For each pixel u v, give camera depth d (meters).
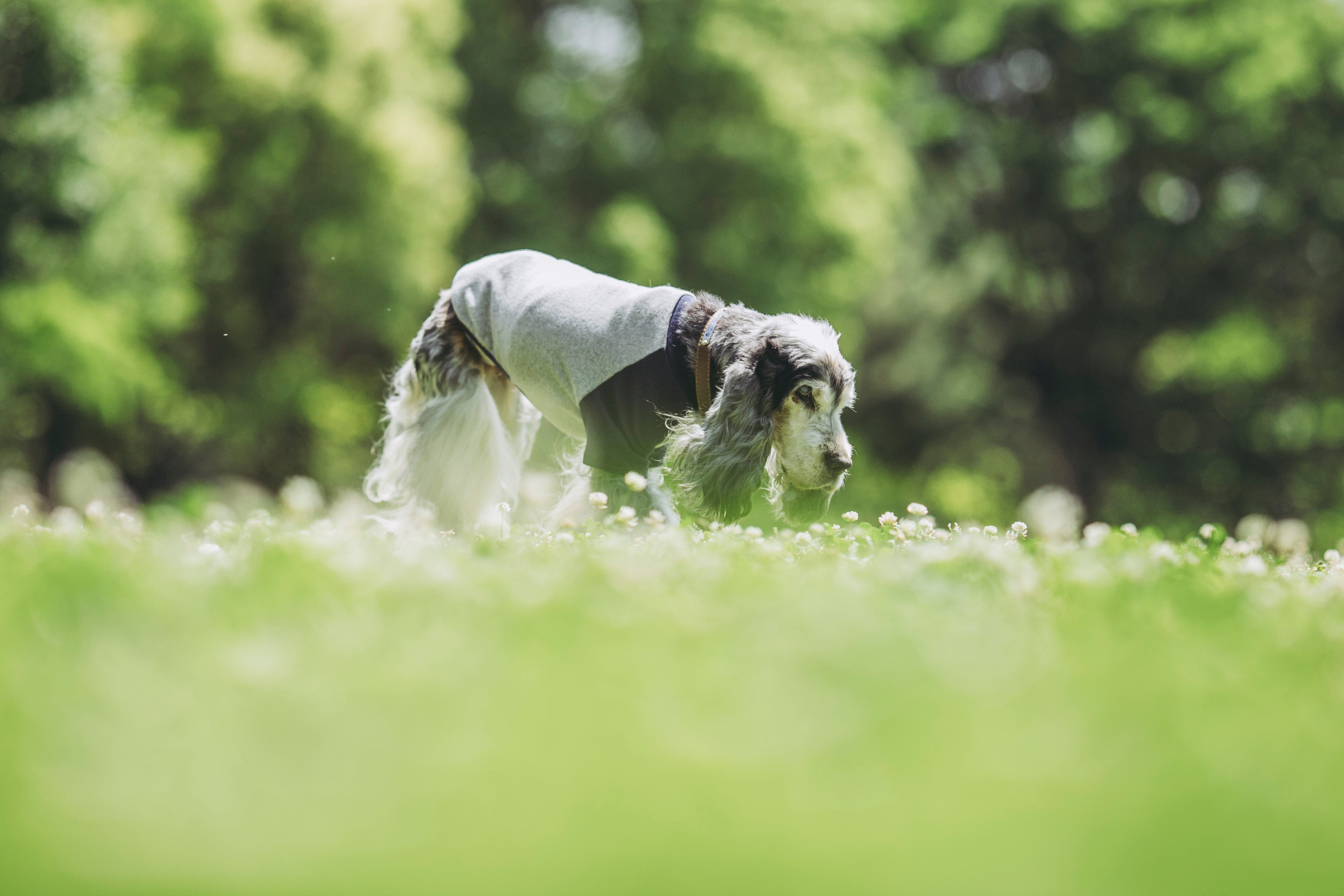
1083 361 44.28
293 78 27.56
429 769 2.23
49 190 22.28
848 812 2.09
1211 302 42.28
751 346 7.48
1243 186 42.38
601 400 7.58
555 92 34.34
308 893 1.73
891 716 2.64
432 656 3.22
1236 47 40.88
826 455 7.61
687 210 32.69
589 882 1.79
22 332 22.36
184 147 25.20
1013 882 1.84
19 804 2.05
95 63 22.98
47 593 3.86
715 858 1.87
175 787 2.16
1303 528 8.55
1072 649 3.79
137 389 25.36
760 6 33.38
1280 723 2.86
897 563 5.54
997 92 44.94
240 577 4.65
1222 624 4.33
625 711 2.65
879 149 34.16
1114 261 43.06
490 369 8.57
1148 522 40.41
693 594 4.49
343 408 32.19
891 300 40.38
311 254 29.14
